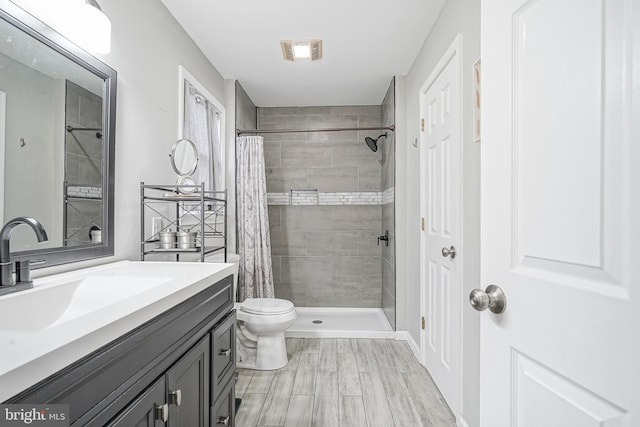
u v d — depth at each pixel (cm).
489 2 83
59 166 124
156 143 193
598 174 57
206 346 124
